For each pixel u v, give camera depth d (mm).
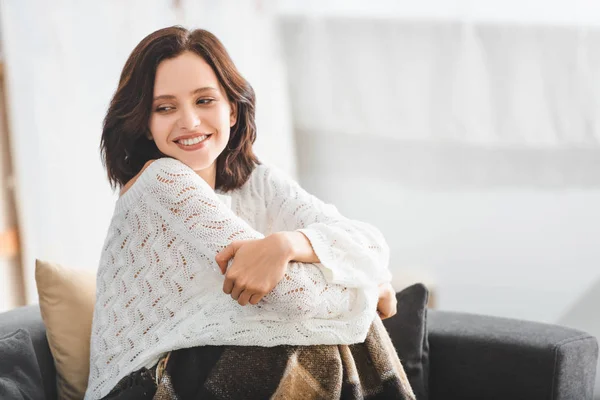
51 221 2982
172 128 1659
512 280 3416
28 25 2887
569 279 3340
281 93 3502
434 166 3473
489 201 3416
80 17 3002
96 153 3078
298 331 1549
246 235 1594
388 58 3396
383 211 3588
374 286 1628
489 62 3270
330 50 3467
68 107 2990
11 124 2916
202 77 1656
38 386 1765
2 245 2957
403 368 1935
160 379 1601
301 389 1532
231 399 1530
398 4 3350
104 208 3117
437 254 3518
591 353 2023
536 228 3361
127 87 1677
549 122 3236
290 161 3547
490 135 3314
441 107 3354
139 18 3146
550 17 3168
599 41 3131
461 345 2020
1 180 2955
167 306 1627
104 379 1668
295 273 1536
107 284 1710
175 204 1621
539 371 1915
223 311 1575
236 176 1858
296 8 3473
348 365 1583
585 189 3277
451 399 2037
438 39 3318
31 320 1990
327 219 1773
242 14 3371
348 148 3600
